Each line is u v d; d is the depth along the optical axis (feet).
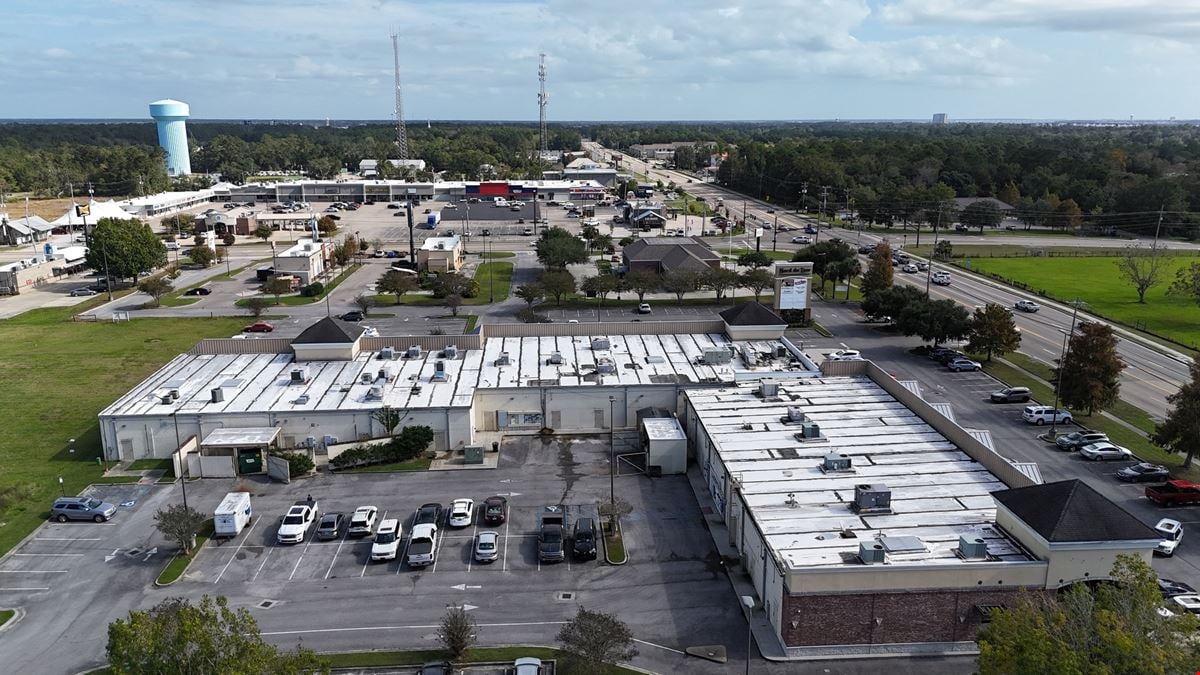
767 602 142.72
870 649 132.26
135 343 327.88
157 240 447.83
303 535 173.27
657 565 161.38
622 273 458.09
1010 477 161.79
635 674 128.47
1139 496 189.47
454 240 506.48
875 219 654.53
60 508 180.75
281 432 214.90
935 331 298.97
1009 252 532.73
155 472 206.90
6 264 481.87
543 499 190.19
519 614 145.48
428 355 258.57
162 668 98.27
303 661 105.40
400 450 209.46
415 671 130.11
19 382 278.87
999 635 103.50
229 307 389.19
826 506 156.46
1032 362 296.92
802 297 351.67
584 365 246.47
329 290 426.51
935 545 139.85
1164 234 595.47
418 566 161.07
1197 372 203.51
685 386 228.43
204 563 163.84
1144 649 94.38
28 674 130.41
